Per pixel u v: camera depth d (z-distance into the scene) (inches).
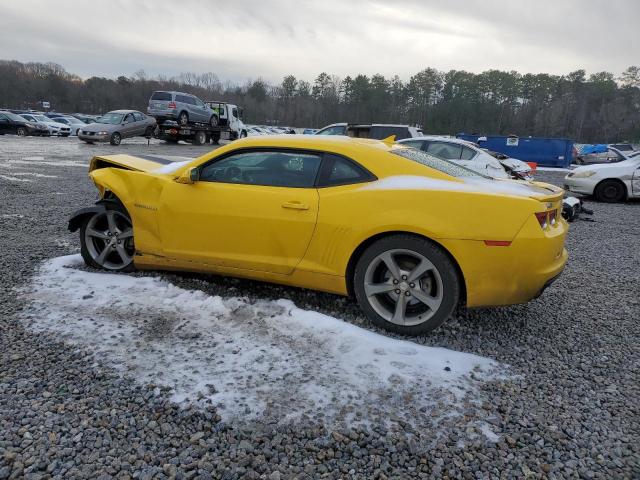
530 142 994.7
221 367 118.3
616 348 141.1
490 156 427.2
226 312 146.8
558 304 175.6
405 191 136.9
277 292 168.2
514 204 130.7
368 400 107.8
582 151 1534.2
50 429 94.8
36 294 156.7
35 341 127.1
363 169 145.7
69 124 1417.3
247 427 97.7
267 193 150.6
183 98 1107.9
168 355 122.9
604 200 501.7
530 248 129.7
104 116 1021.2
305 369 118.8
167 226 163.0
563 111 3457.2
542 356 134.1
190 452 90.8
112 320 140.5
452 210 132.0
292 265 148.7
